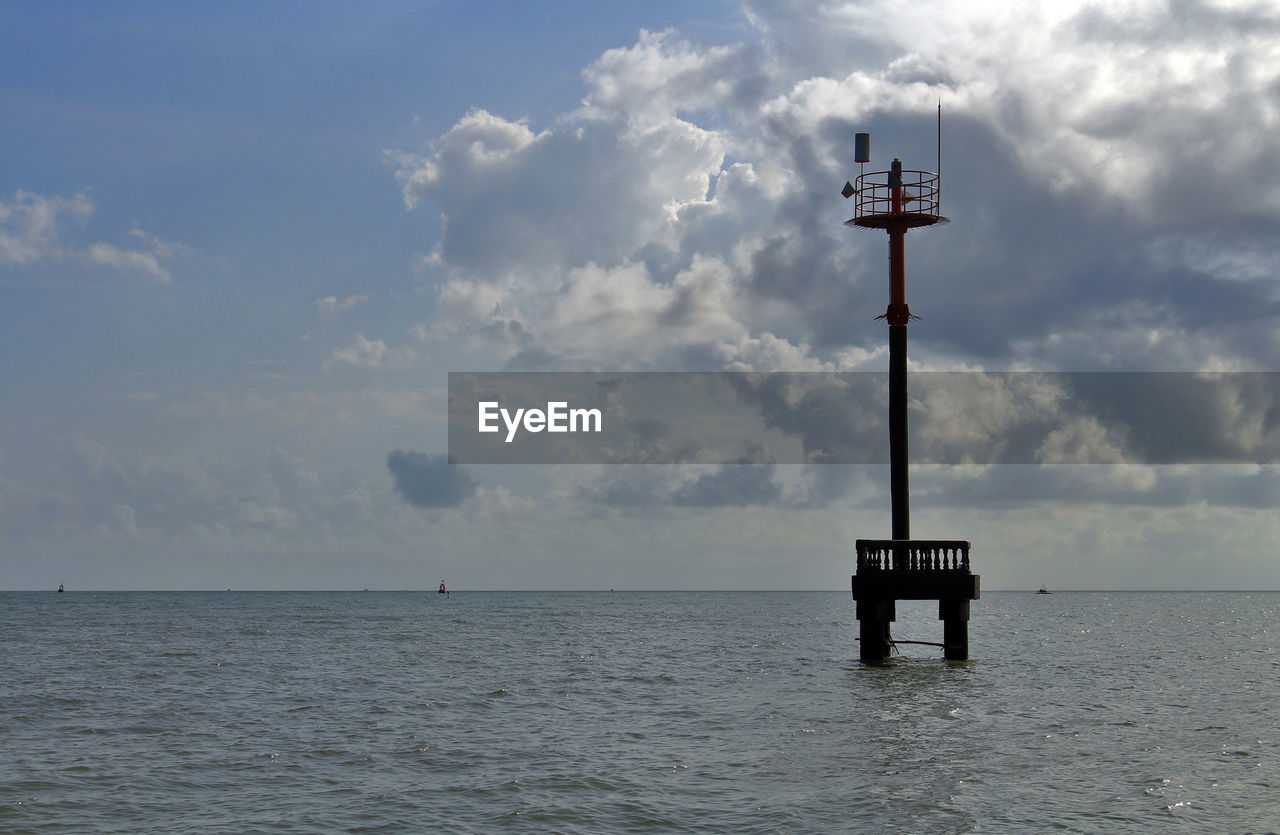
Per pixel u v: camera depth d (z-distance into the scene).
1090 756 25.47
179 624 102.44
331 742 27.84
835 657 54.25
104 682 43.03
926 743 27.17
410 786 22.52
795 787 22.22
